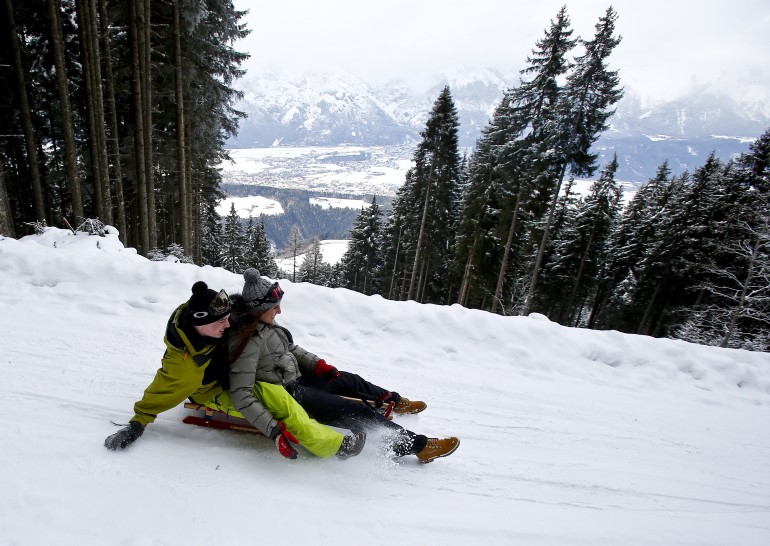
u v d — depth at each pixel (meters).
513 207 18.47
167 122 14.68
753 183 17.62
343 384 3.13
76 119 14.58
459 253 23.06
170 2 11.64
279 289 2.67
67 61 13.65
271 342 2.67
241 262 40.31
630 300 24.92
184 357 2.44
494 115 20.41
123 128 14.63
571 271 25.67
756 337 16.45
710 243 19.27
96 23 10.41
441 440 2.94
